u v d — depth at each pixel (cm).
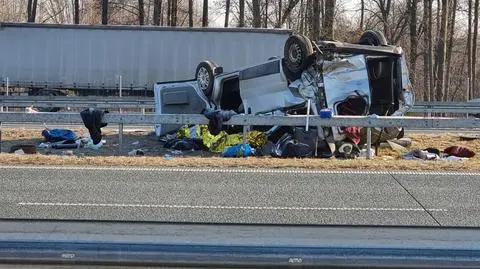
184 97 1948
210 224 785
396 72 1616
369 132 1537
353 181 1113
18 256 646
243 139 1582
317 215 844
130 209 868
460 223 802
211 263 639
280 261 640
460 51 6731
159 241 679
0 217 810
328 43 1544
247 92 1775
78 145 1731
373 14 5703
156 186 1049
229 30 3722
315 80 1572
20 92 3778
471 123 1569
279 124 1559
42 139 1897
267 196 972
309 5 4578
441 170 1244
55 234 714
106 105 2822
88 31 3719
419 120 1545
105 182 1080
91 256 643
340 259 640
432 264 638
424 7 4716
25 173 1162
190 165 1278
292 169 1245
